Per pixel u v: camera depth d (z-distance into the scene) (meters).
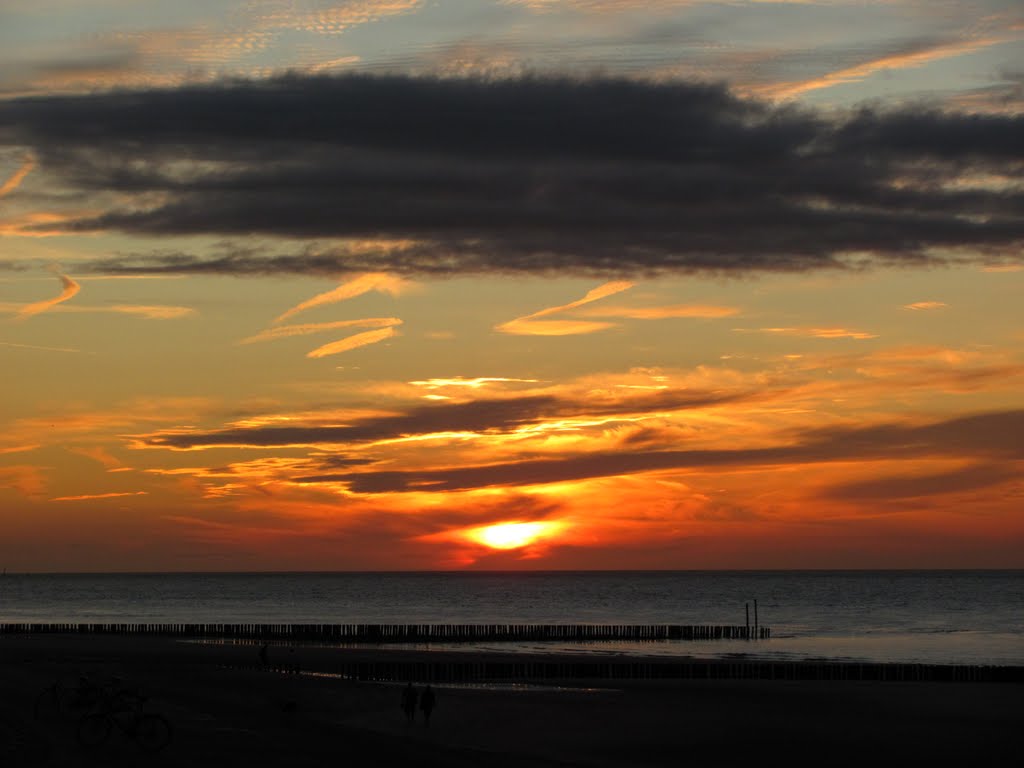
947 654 103.88
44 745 33.09
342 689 59.06
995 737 49.84
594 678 72.00
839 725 52.50
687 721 52.97
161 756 32.22
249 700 52.16
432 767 33.84
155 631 123.00
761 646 111.62
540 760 37.81
